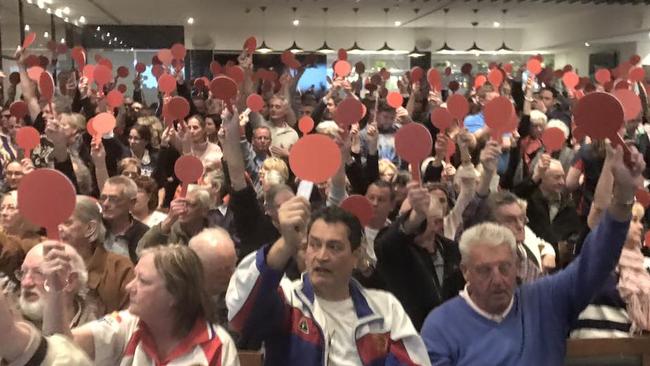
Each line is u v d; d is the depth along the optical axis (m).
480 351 2.04
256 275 1.64
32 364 1.26
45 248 1.55
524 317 2.09
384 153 5.71
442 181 4.06
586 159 3.94
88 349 1.70
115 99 5.17
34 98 5.61
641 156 1.94
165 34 13.89
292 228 1.63
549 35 14.18
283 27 14.24
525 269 2.72
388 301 1.83
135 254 2.94
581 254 2.11
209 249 2.10
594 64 13.77
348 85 5.85
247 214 2.77
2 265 2.51
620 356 2.35
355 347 1.73
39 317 1.83
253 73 8.30
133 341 1.70
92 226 2.40
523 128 5.52
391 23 14.07
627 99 3.51
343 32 14.47
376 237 2.66
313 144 1.96
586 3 11.49
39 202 1.63
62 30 12.45
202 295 1.71
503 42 15.07
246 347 2.07
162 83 5.39
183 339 1.67
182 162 2.97
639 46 12.51
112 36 13.73
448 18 13.39
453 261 2.76
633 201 1.97
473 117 6.76
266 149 4.81
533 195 3.87
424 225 2.59
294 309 1.74
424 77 8.88
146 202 3.54
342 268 1.74
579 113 1.93
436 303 2.58
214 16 12.79
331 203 2.60
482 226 2.10
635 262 2.75
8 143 5.26
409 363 1.76
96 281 2.38
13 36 9.68
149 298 1.64
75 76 7.38
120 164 3.94
